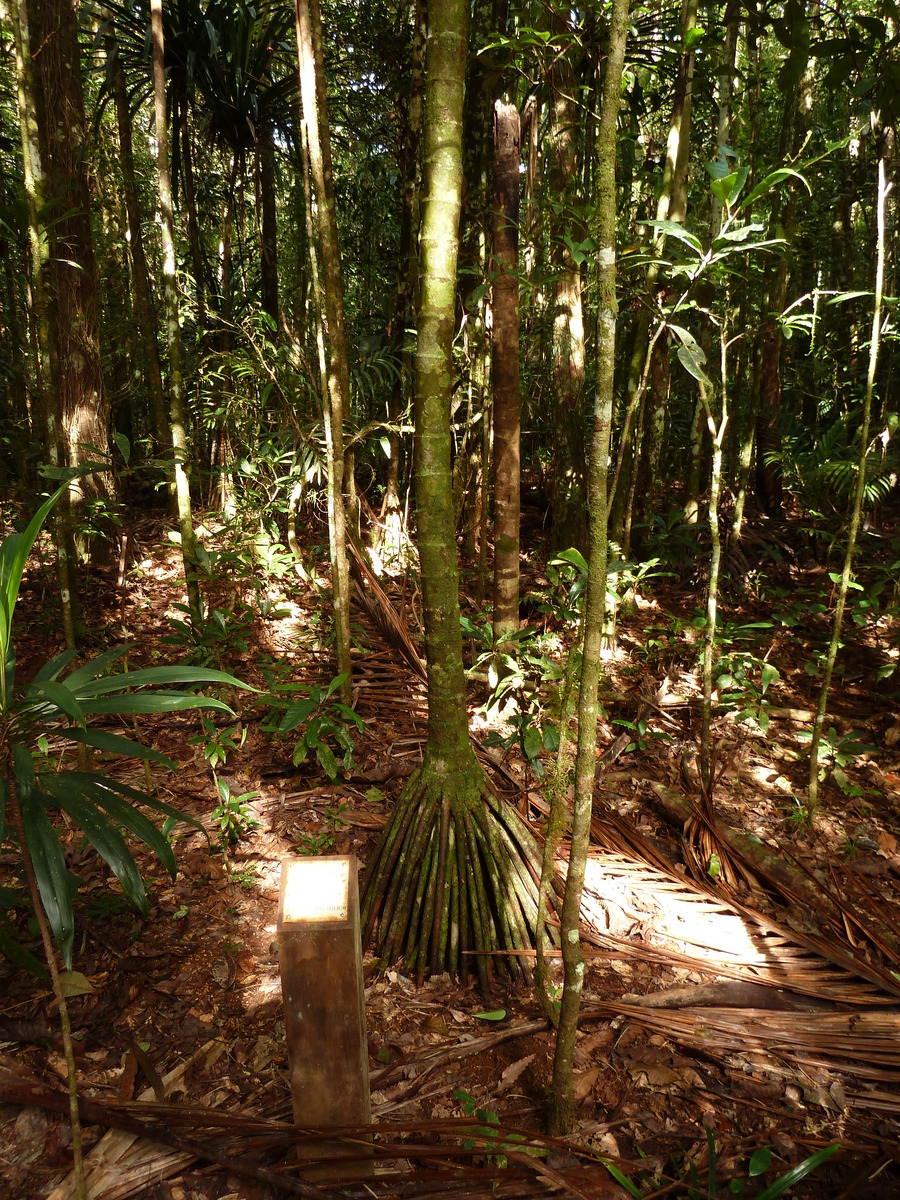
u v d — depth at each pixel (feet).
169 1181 5.96
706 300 11.30
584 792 5.64
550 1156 6.10
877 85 10.01
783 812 10.62
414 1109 6.48
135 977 7.69
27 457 20.86
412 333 17.24
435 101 7.01
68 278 17.56
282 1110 6.39
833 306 21.99
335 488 10.96
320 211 10.31
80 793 5.58
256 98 20.88
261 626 15.20
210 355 17.53
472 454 18.15
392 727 12.06
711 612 10.04
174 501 21.36
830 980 7.84
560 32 12.62
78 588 14.62
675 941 8.34
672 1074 6.82
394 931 8.04
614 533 14.11
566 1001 5.96
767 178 6.67
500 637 12.33
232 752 11.41
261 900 8.73
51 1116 6.38
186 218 23.77
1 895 6.49
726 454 21.47
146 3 18.51
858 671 14.52
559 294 16.17
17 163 20.98
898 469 18.76
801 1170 5.42
